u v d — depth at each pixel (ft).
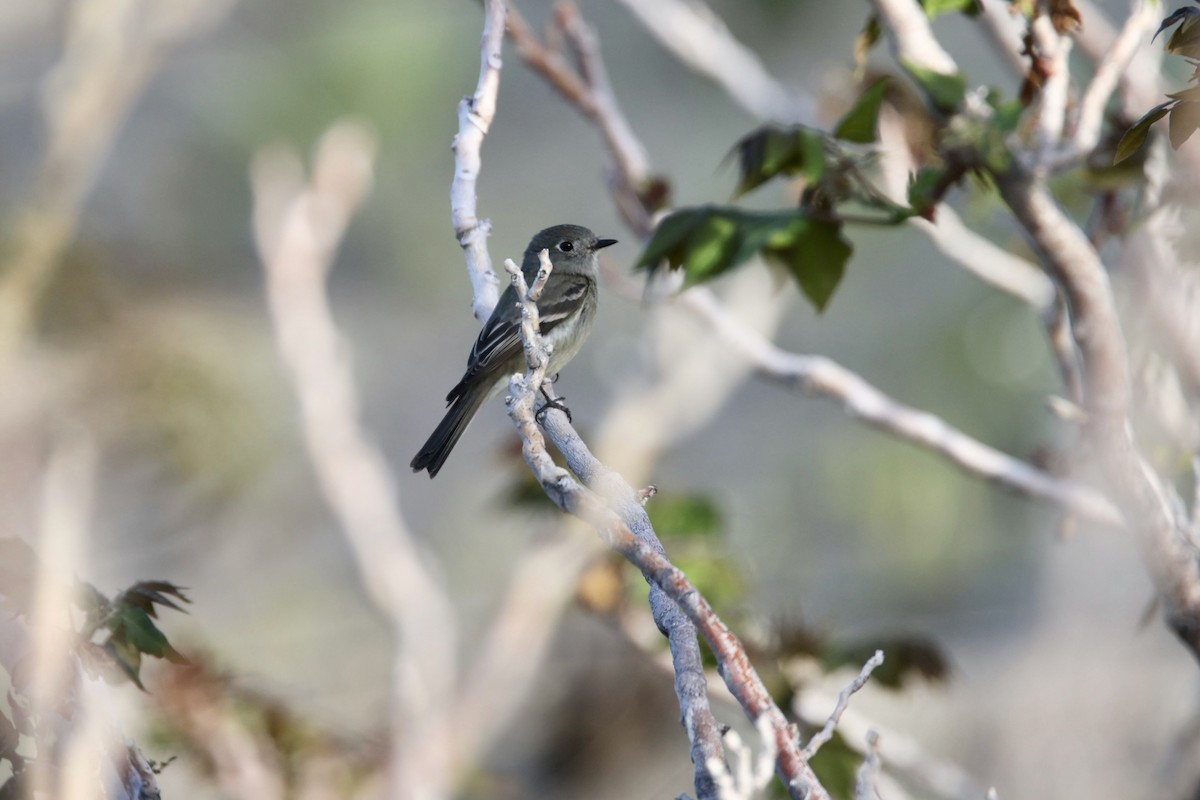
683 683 13.26
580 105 30.63
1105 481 20.44
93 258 55.26
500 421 71.20
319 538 60.18
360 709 51.26
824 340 60.80
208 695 30.68
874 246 60.80
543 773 47.88
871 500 60.03
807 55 53.06
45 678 15.52
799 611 30.89
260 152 54.29
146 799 15.98
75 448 47.57
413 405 69.87
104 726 16.10
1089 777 40.45
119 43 51.67
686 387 43.24
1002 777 43.39
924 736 46.75
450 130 61.72
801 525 61.77
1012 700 45.47
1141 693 40.24
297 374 41.52
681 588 12.44
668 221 24.84
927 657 29.22
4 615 15.97
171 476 56.18
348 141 43.52
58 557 16.74
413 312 68.49
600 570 31.45
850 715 29.48
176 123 59.72
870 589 58.70
